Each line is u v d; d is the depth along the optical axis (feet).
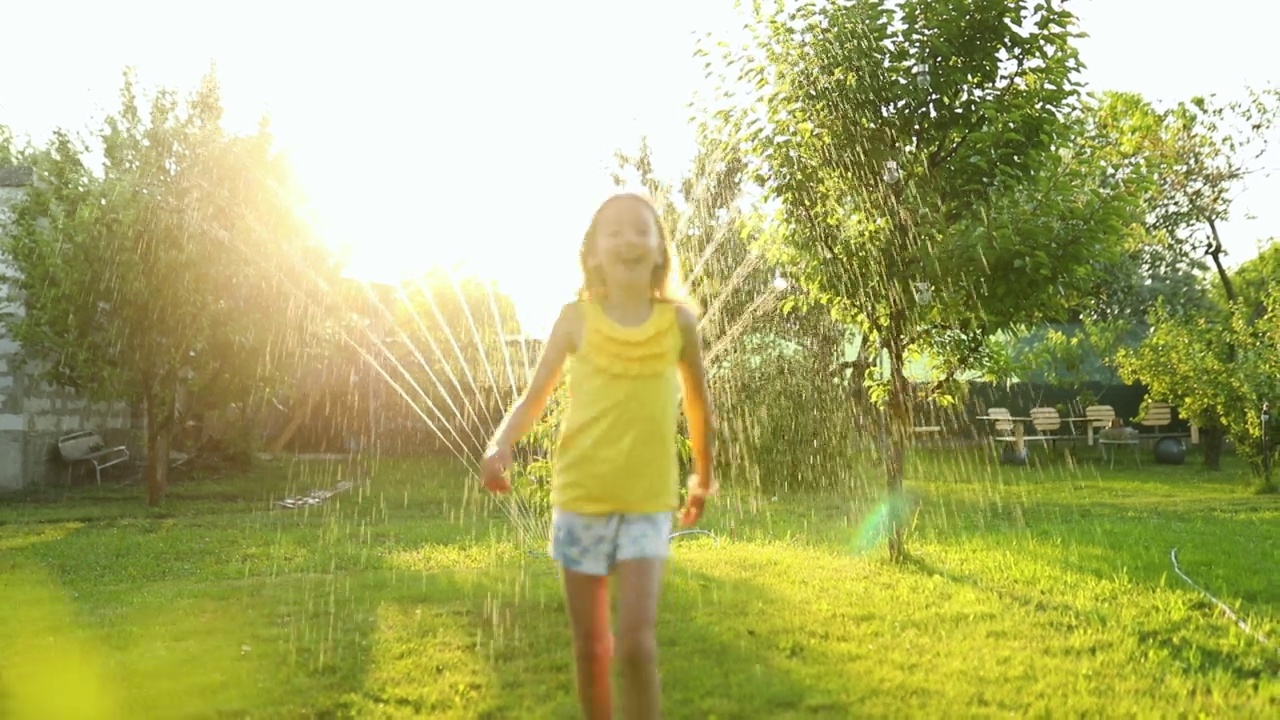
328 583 21.25
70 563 25.72
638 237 9.33
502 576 21.44
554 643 15.19
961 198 22.71
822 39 22.48
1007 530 29.55
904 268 22.49
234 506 40.70
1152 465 64.44
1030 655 14.37
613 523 8.87
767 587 19.62
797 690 12.55
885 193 22.44
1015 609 17.49
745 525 31.50
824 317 42.70
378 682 13.16
